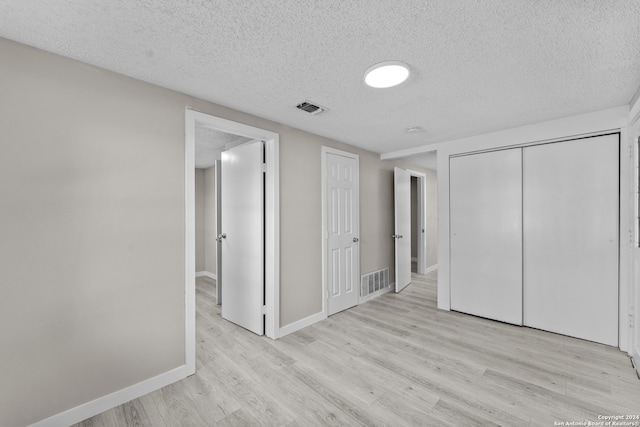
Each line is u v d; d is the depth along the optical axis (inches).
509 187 117.1
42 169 58.8
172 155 77.5
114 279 67.6
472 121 105.9
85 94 64.1
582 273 101.6
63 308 60.9
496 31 53.6
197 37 55.6
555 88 78.1
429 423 61.5
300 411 65.7
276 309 105.2
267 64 65.7
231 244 122.2
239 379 78.4
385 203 169.6
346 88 78.0
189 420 62.9
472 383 76.0
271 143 105.6
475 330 111.1
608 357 88.7
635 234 85.9
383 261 166.6
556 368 83.0
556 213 106.5
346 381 77.4
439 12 48.3
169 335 76.2
